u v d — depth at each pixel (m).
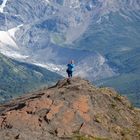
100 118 68.69
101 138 64.44
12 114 66.19
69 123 66.06
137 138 67.50
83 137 63.19
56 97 70.50
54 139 61.66
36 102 68.50
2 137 60.41
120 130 68.12
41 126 64.69
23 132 62.41
